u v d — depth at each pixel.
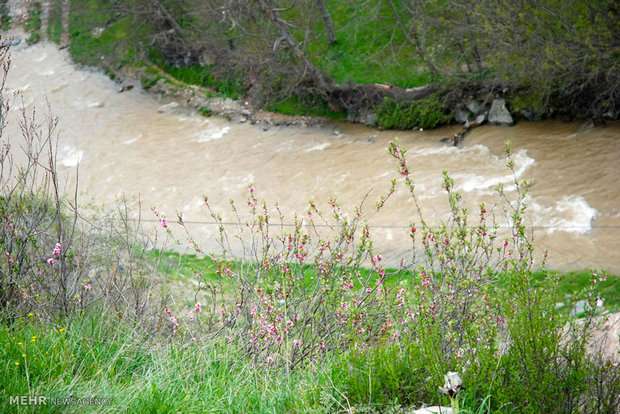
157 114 38.25
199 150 35.06
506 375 5.88
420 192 28.94
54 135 37.00
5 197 9.39
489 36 30.25
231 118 36.78
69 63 42.97
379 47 36.72
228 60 38.03
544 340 5.75
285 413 5.95
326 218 28.45
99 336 6.91
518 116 31.56
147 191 32.53
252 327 7.98
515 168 29.08
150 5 39.78
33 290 7.98
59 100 40.19
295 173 32.25
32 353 6.20
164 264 13.98
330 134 34.50
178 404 5.78
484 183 28.77
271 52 35.75
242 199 31.03
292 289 8.48
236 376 6.56
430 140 32.41
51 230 9.98
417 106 33.28
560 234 24.91
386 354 6.44
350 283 8.63
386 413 5.84
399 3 37.94
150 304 8.80
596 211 25.92
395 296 8.55
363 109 34.62
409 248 25.05
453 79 32.78
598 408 5.52
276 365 7.32
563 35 28.50
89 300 8.23
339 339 7.71
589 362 5.84
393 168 31.09
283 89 36.22
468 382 5.84
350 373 6.30
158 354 6.86
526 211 26.42
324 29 38.53
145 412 5.67
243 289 8.66
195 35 39.03
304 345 7.73
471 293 7.20
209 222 29.25
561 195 27.11
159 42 40.97
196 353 6.95
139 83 40.44
